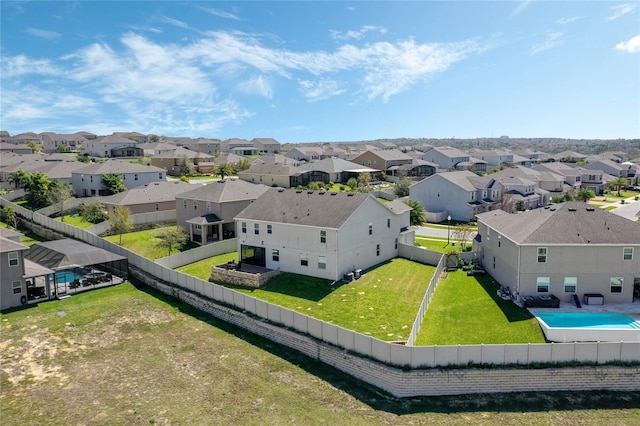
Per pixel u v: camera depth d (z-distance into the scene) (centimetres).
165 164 10862
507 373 2420
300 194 4472
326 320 3048
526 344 2450
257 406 2322
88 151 13050
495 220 4066
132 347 2950
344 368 2662
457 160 12631
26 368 2673
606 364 2442
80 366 2711
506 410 2289
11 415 2236
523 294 3228
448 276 3981
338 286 3659
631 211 7600
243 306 3284
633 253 3122
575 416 2234
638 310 3022
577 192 9119
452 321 2992
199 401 2364
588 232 3219
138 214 5672
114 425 2164
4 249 3419
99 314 3434
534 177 8794
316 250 3850
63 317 3353
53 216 6178
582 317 2933
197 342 3027
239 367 2705
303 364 2748
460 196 7050
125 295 3828
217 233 5228
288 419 2216
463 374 2423
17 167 8438
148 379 2570
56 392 2438
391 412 2283
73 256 3972
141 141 17762
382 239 4438
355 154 15000
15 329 3144
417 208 6366
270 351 2906
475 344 2661
